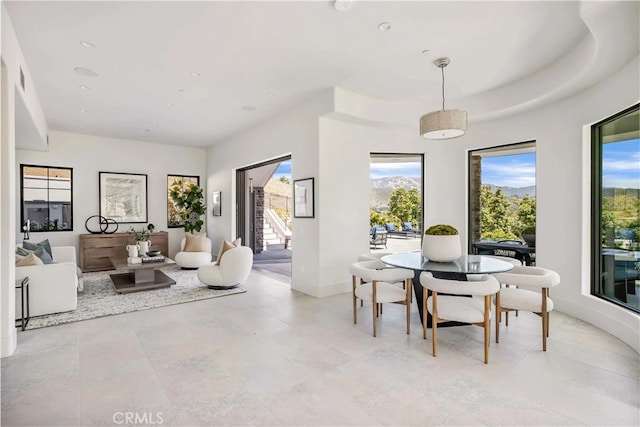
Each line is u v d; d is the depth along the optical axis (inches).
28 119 166.4
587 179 147.9
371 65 146.0
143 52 134.5
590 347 117.6
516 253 187.3
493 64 145.5
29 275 146.8
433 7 103.9
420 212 222.1
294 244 205.8
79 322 144.0
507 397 86.5
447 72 153.7
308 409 81.7
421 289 145.3
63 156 269.9
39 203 260.8
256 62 143.3
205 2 102.0
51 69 150.1
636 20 92.8
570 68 133.6
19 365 104.0
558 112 160.4
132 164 301.0
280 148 220.5
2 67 108.5
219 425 75.7
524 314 155.8
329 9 105.4
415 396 87.2
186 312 158.7
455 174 207.3
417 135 214.2
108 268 274.1
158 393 88.6
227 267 195.0
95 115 222.1
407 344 120.8
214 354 112.3
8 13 106.7
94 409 81.4
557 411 80.5
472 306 113.7
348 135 197.9
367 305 171.2
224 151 301.4
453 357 110.0
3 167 109.2
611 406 82.4
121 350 115.3
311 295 190.9
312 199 189.6
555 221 161.2
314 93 181.5
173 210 323.9
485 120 191.0
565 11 105.9
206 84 168.2
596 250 145.3
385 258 148.4
